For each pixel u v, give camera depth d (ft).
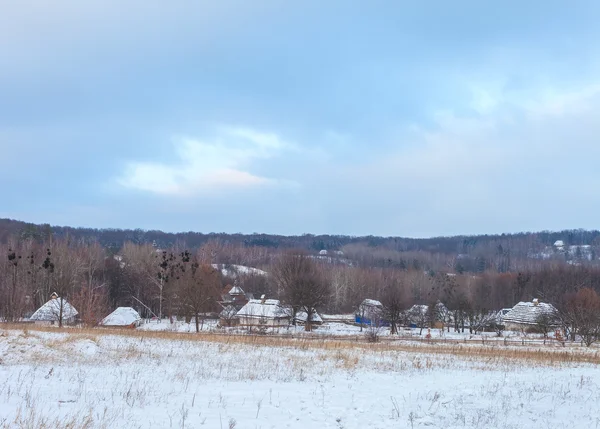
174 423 37.22
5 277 227.61
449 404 47.42
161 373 63.10
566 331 207.10
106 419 36.81
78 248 313.94
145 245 388.57
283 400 49.03
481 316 246.68
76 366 65.98
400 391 55.31
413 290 363.76
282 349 98.32
